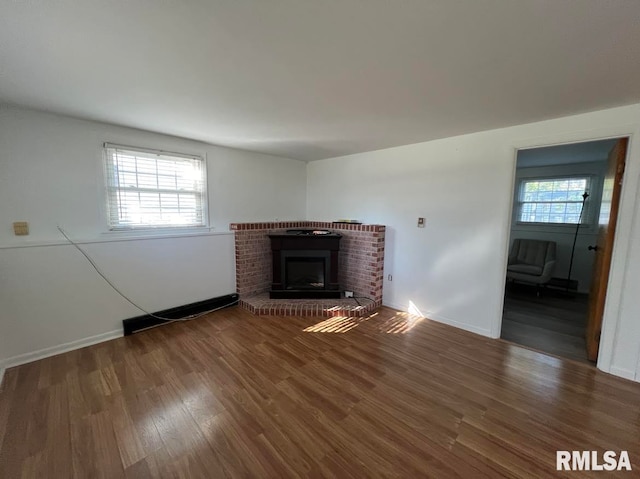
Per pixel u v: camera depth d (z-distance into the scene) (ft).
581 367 8.11
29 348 8.21
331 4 3.67
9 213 8.05
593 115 7.71
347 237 14.01
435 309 11.48
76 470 4.78
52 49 4.88
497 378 7.54
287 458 5.06
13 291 7.91
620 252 7.43
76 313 8.99
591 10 3.69
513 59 5.05
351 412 6.21
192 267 11.76
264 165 14.53
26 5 3.70
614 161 7.84
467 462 5.02
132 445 5.29
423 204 11.61
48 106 7.80
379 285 13.12
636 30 4.10
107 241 9.47
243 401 6.54
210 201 12.55
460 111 7.86
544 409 6.36
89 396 6.67
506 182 9.36
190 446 5.29
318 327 10.73
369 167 13.53
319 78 5.96
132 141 10.11
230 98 7.13
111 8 3.77
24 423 5.80
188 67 5.53
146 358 8.40
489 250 9.88
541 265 15.61
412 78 5.89
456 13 3.83
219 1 3.63
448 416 6.12
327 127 9.57
